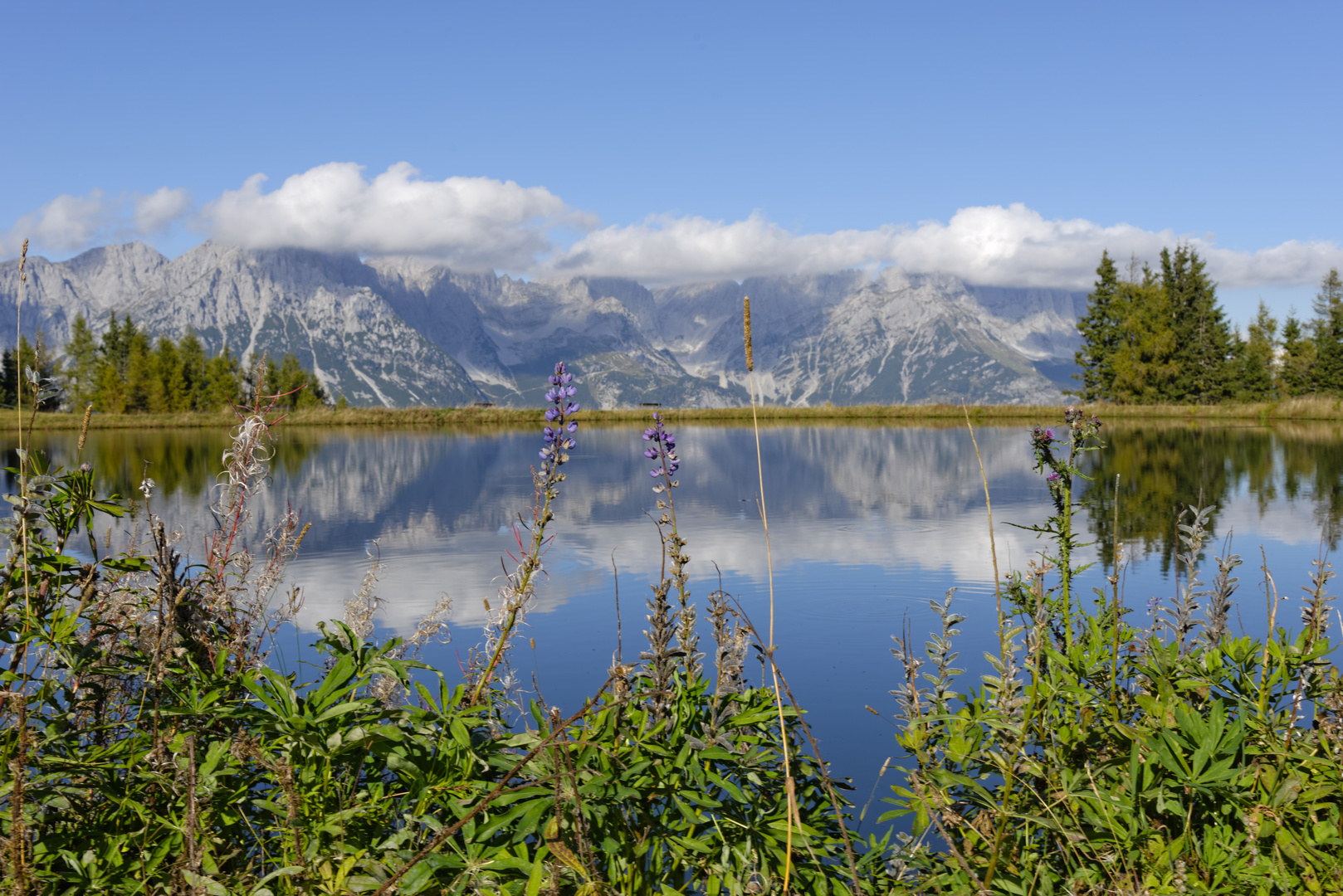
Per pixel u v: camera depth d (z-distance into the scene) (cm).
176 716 235
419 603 860
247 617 312
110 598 281
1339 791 244
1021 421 6512
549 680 614
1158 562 1038
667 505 308
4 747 219
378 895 182
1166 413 6494
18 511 234
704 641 577
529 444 4319
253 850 243
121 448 3825
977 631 766
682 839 230
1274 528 1346
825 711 560
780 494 2003
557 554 1191
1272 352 8344
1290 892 226
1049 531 328
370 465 2927
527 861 194
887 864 258
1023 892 235
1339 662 410
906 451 3497
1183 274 7281
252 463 312
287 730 209
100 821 226
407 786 233
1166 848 238
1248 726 270
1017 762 263
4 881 185
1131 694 312
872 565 1094
